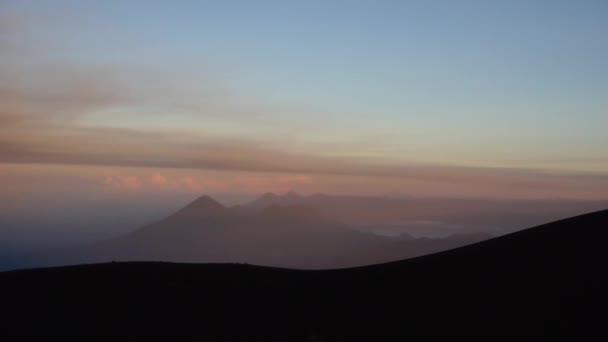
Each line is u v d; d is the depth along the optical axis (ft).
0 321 81.51
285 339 81.15
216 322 84.48
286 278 102.12
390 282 97.45
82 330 80.53
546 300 82.94
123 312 85.46
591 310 78.59
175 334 80.84
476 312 83.71
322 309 89.51
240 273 103.09
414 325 83.20
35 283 93.35
